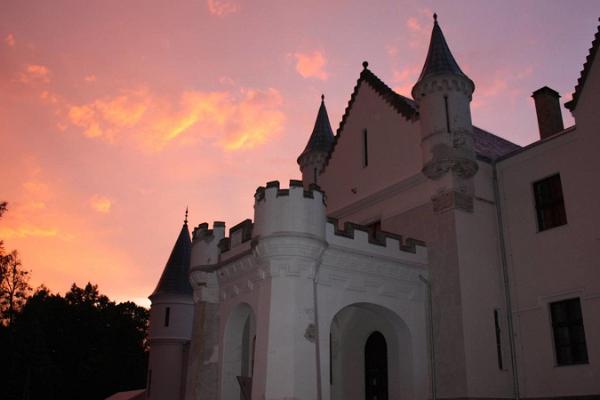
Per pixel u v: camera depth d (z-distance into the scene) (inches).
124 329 2324.1
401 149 887.7
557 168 761.6
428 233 794.8
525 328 748.6
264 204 689.0
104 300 2409.0
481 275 761.6
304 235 662.5
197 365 768.3
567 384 688.4
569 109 763.4
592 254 697.6
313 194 691.4
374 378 793.6
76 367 2153.1
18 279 1761.8
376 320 797.9
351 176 984.9
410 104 948.0
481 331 729.6
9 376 1820.9
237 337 770.2
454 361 710.5
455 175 783.1
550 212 765.3
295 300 644.1
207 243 832.3
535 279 752.3
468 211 781.3
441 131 798.5
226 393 740.0
